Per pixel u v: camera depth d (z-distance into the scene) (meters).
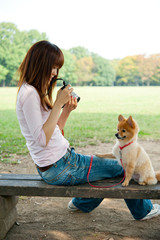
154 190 2.37
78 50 61.09
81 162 2.49
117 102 21.09
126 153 2.51
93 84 57.47
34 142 2.29
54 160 2.32
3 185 2.44
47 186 2.43
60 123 2.76
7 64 48.50
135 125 2.58
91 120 11.66
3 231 2.54
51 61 2.25
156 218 2.99
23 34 55.31
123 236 2.59
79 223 2.87
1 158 5.51
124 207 3.33
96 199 3.00
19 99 2.21
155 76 58.50
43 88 2.27
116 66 59.53
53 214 3.11
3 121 11.50
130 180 2.66
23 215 3.08
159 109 16.53
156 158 5.66
